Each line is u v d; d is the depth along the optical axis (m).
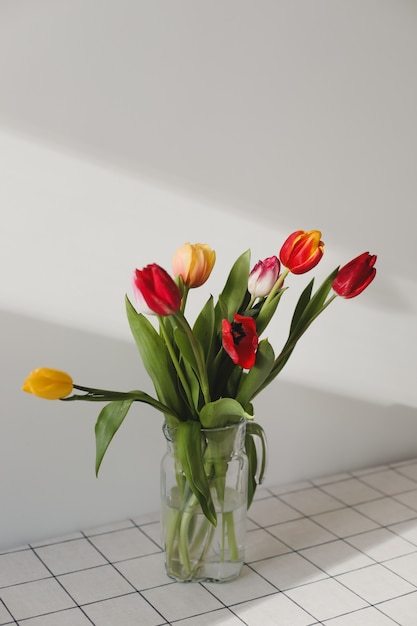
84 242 1.30
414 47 1.56
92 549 1.32
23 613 1.13
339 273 1.13
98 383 1.35
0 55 1.19
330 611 1.13
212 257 1.11
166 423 1.20
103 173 1.29
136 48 1.29
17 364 1.28
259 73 1.40
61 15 1.22
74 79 1.25
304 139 1.47
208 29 1.34
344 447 1.64
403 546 1.32
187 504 1.17
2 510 1.31
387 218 1.59
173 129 1.34
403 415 1.70
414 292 1.65
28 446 1.31
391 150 1.57
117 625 1.09
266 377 1.16
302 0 1.42
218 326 1.17
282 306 1.50
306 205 1.49
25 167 1.23
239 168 1.41
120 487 1.41
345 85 1.49
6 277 1.25
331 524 1.40
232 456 1.17
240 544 1.21
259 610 1.13
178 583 1.21
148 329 1.13
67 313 1.30
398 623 1.10
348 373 1.61
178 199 1.37
